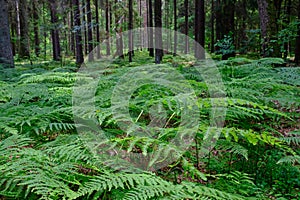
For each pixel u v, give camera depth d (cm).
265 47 737
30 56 1334
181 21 2422
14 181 158
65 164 189
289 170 272
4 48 802
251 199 199
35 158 181
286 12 1390
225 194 178
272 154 295
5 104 326
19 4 1744
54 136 294
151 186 167
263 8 728
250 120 331
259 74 411
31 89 342
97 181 168
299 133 281
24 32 1694
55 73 394
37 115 274
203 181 238
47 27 1287
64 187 160
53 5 1681
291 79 400
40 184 152
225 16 1400
